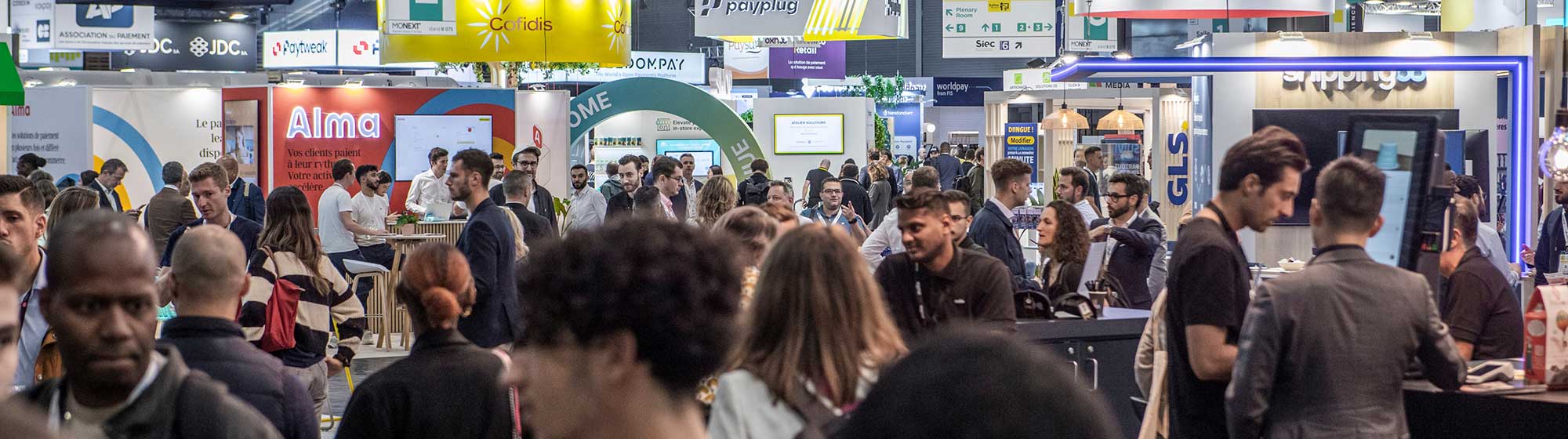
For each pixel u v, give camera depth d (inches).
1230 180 143.1
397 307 427.2
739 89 1539.1
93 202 268.4
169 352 88.7
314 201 601.6
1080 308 217.5
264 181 601.6
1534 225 401.4
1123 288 282.5
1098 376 213.9
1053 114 745.6
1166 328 148.6
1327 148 430.0
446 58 548.4
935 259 173.9
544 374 49.8
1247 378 130.1
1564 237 301.9
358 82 641.6
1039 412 39.8
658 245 49.4
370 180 485.7
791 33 678.5
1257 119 431.8
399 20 546.3
